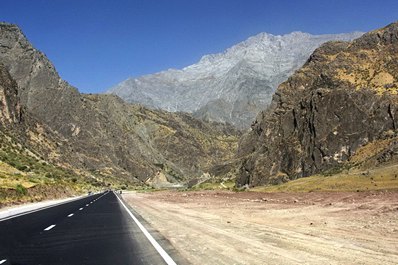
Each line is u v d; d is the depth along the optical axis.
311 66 181.38
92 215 27.92
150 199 65.31
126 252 12.27
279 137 142.38
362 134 114.44
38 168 120.75
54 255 11.64
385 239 15.35
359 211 29.20
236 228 19.34
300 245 13.49
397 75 127.81
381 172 74.62
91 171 191.88
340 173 95.88
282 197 57.41
